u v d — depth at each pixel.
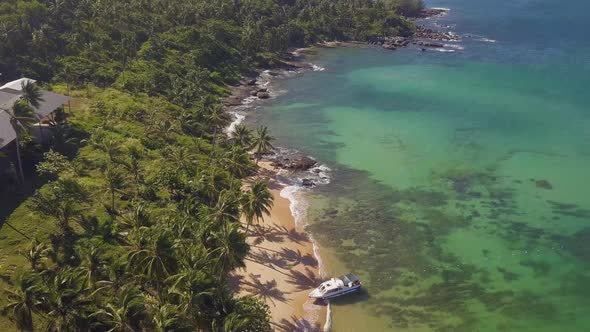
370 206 100.62
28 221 77.94
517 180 110.38
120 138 108.19
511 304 75.88
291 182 109.00
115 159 98.12
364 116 145.38
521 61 197.25
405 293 77.75
